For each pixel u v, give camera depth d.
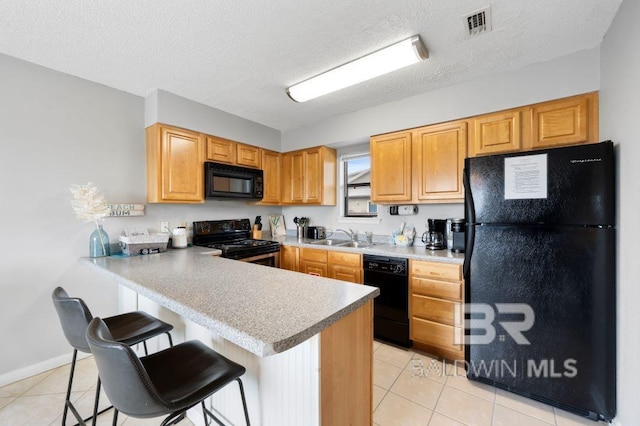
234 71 2.14
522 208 1.68
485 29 1.66
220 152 2.95
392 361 2.21
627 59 1.38
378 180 2.85
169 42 1.77
